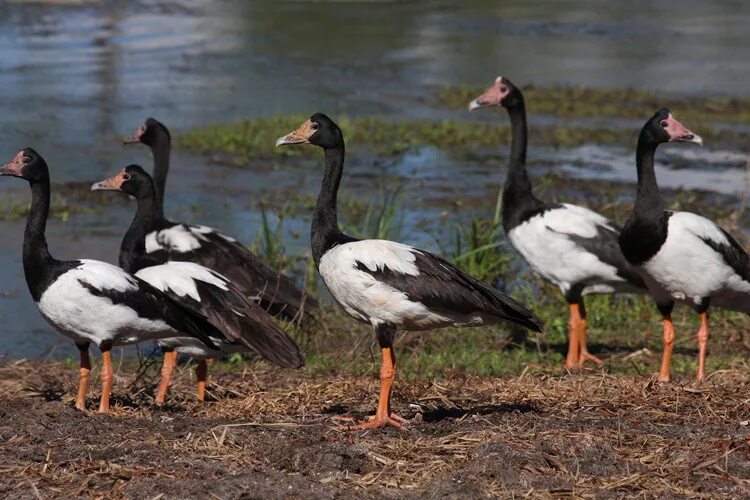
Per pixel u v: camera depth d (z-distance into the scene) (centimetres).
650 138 1194
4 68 3122
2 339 1464
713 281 1207
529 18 4350
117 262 1711
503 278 1702
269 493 802
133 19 4038
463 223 1923
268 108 2777
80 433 952
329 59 3453
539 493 811
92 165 2252
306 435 946
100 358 1416
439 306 1005
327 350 1422
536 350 1492
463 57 3525
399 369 1338
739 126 2708
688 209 1994
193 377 1319
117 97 2842
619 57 3575
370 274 1005
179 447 908
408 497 808
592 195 2109
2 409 1057
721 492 823
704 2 4878
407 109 2827
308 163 2341
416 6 4569
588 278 1395
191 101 2830
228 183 2155
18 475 846
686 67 3428
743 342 1505
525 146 1458
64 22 3909
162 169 1552
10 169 1087
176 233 1384
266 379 1302
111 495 808
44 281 1077
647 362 1412
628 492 822
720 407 1071
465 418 1036
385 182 2183
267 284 1388
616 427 972
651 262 1210
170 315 1100
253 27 3966
